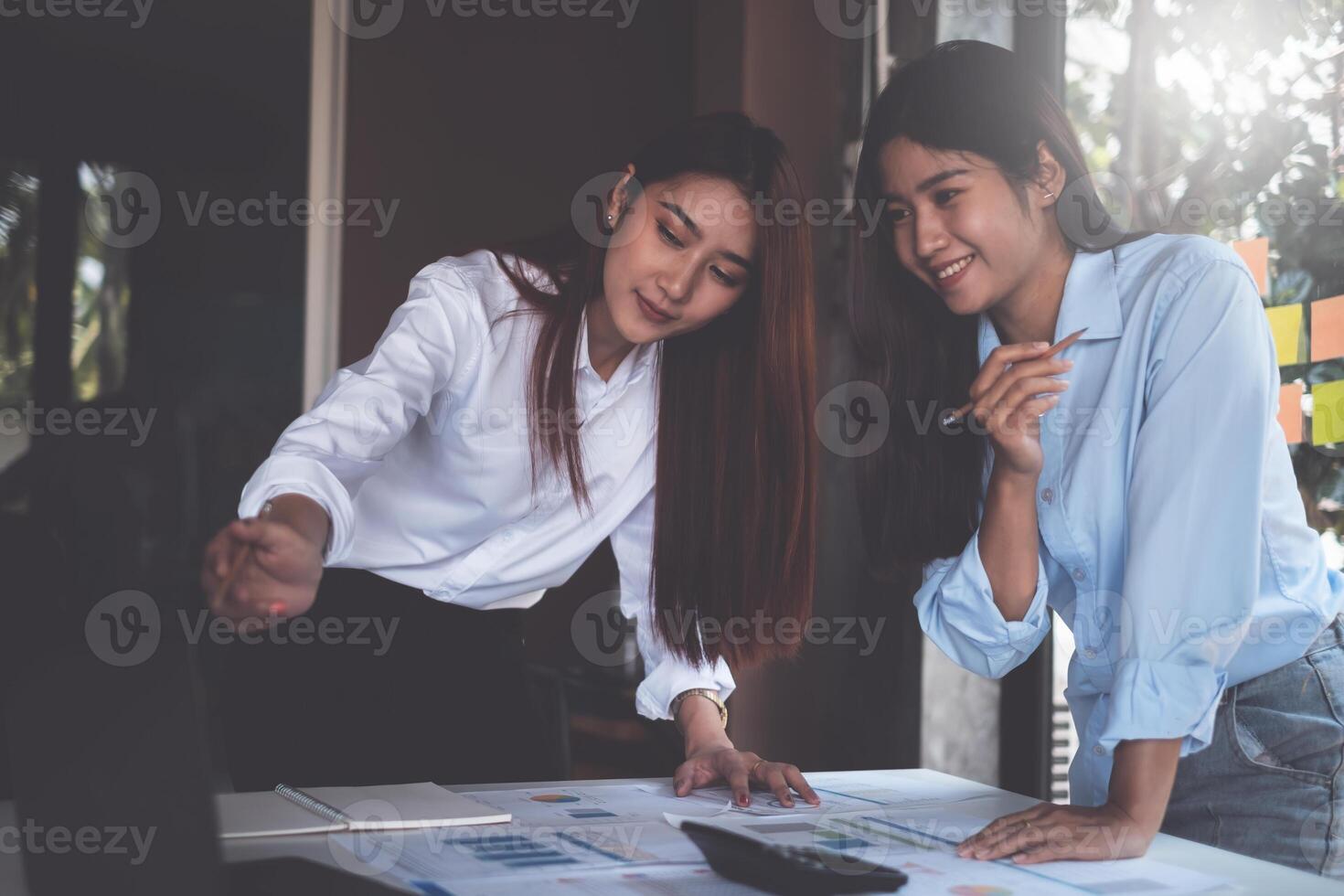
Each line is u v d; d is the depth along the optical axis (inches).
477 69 122.9
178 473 109.5
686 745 55.2
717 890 32.5
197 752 30.0
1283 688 46.6
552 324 55.8
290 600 37.9
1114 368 47.3
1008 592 48.7
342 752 56.8
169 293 112.5
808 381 54.9
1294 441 73.4
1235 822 47.4
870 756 101.1
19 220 109.0
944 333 54.0
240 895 30.8
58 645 31.2
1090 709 51.7
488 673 60.1
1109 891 33.8
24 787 30.7
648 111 128.0
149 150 112.5
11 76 108.6
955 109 47.3
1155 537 43.1
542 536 59.7
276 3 116.0
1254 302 44.4
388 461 58.3
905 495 55.2
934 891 33.3
